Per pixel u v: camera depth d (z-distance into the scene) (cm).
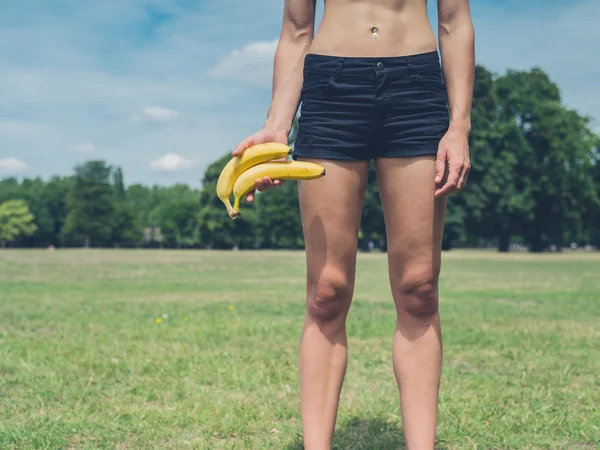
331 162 265
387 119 262
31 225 11156
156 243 10788
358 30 267
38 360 570
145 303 1112
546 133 5681
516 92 5753
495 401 451
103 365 546
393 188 265
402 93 261
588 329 807
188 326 802
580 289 1552
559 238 6359
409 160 262
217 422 392
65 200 11275
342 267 269
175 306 1063
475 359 609
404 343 275
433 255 265
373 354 624
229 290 1443
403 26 268
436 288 271
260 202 8188
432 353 273
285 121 278
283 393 468
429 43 269
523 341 709
